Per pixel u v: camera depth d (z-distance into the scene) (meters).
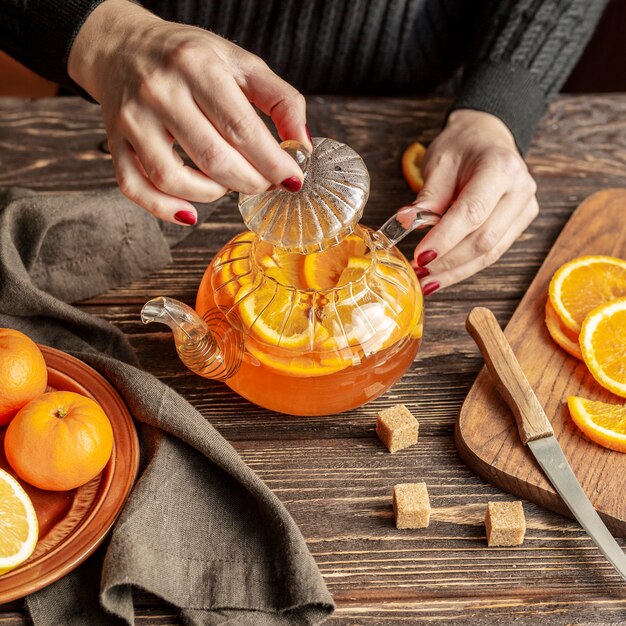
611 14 1.32
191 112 0.66
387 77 1.07
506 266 0.87
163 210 0.71
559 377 0.78
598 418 0.74
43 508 0.69
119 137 0.70
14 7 0.77
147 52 0.69
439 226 0.79
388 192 0.92
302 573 0.66
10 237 0.80
